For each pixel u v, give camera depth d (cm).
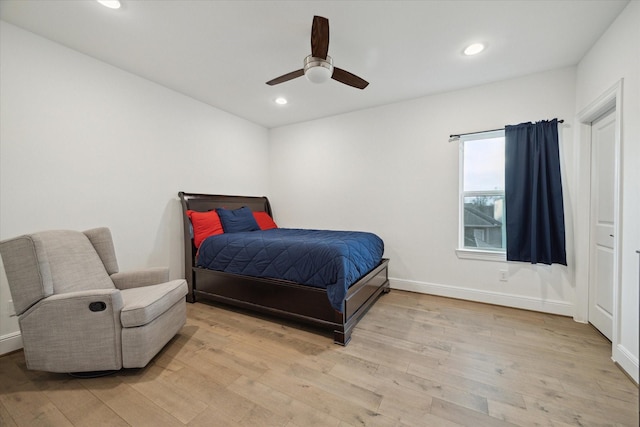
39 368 164
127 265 269
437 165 320
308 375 171
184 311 222
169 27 200
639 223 164
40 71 211
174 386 161
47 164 216
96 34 209
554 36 209
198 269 297
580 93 242
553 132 255
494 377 168
